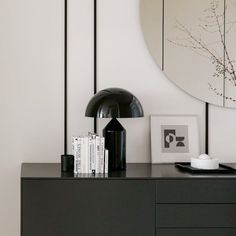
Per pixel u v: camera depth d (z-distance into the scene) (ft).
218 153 8.66
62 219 6.98
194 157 8.42
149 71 8.52
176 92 8.57
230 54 8.54
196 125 8.53
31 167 7.93
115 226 7.04
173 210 7.07
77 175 7.17
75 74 8.44
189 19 8.46
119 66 8.49
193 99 8.60
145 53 8.51
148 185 7.04
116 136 7.70
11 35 8.31
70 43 8.41
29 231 6.95
